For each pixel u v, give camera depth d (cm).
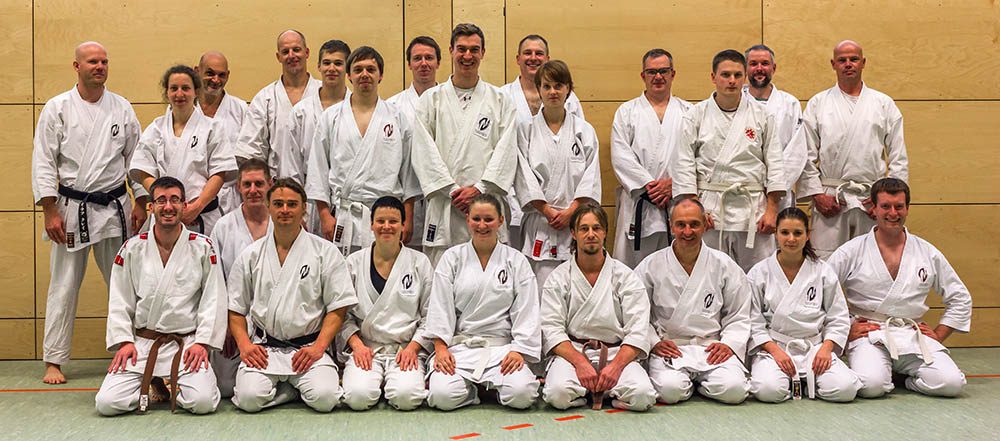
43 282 546
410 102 490
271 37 548
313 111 471
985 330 573
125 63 544
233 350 407
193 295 388
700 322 408
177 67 453
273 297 386
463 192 430
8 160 543
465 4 551
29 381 458
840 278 448
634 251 490
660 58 491
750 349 413
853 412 369
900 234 437
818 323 415
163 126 459
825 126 497
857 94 502
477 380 376
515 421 354
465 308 399
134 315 386
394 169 439
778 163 457
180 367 376
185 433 332
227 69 500
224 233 419
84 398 407
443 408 372
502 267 398
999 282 572
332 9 550
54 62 543
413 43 492
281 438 323
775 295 419
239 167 475
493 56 552
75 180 458
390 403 377
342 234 432
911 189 571
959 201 572
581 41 555
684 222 393
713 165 459
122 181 474
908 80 569
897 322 430
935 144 571
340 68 466
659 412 371
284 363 378
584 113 557
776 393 388
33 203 545
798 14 562
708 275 407
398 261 401
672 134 487
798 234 411
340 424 347
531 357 387
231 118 500
